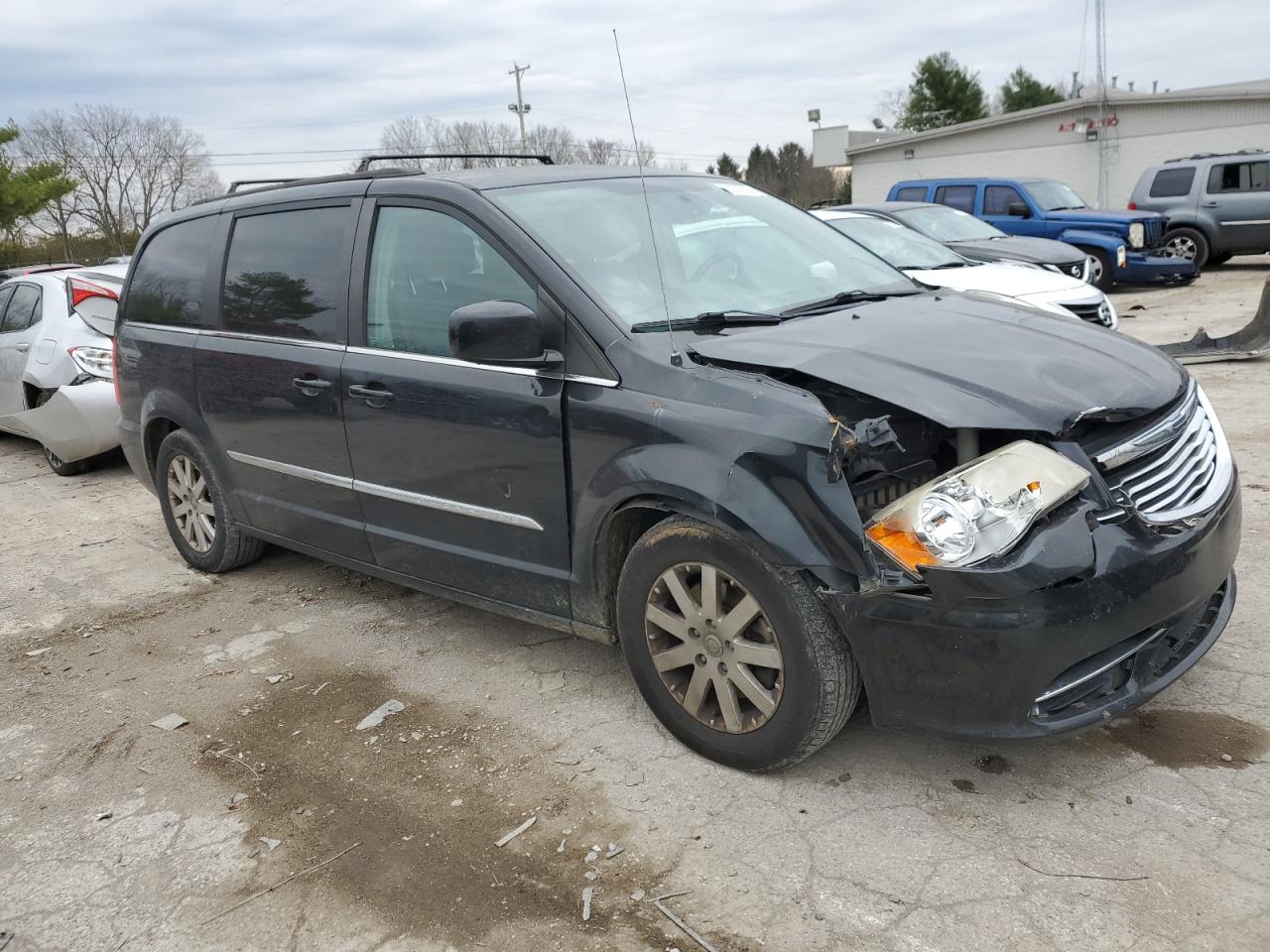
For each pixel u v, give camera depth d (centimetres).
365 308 381
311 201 413
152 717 373
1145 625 256
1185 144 2631
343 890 266
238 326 443
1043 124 2827
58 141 6322
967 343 303
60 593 517
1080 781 283
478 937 244
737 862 262
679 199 391
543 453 320
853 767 300
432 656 404
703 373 287
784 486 261
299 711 368
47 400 752
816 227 426
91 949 253
